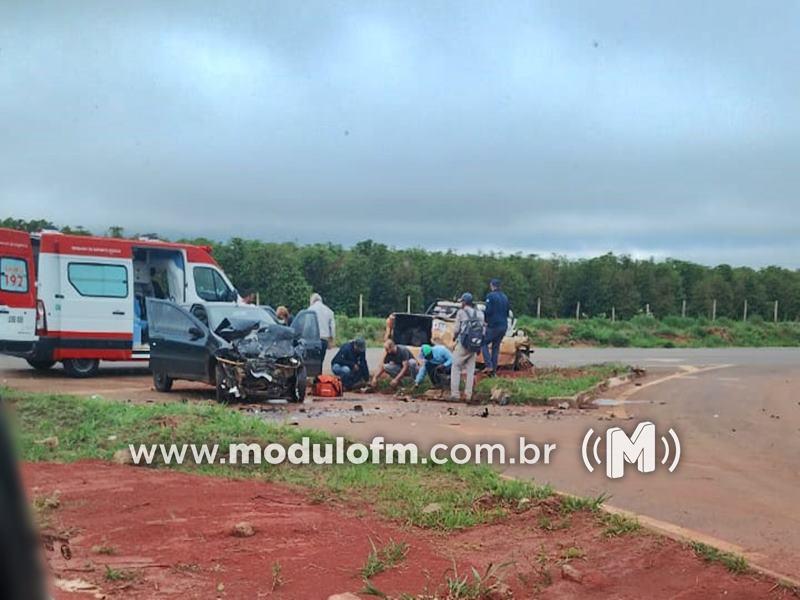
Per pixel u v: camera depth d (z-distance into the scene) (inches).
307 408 566.6
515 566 234.2
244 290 2009.1
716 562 237.6
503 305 716.0
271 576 219.3
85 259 712.4
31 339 690.8
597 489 335.0
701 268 2906.0
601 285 2559.1
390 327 773.3
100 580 213.9
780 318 2869.1
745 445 456.8
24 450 349.1
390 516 279.3
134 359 733.3
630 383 774.5
